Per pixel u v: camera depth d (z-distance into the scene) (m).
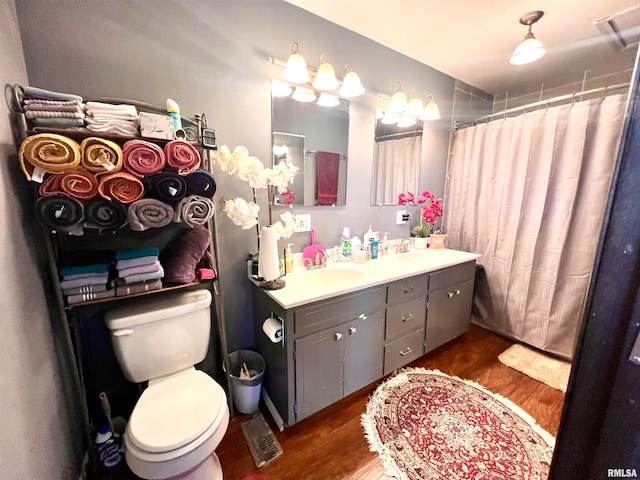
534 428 1.44
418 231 2.43
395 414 1.53
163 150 1.06
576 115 1.81
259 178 1.32
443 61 2.16
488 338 2.35
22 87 0.89
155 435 0.94
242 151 1.32
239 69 1.48
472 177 2.46
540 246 2.06
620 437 0.38
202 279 1.25
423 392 1.70
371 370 1.67
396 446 1.34
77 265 1.02
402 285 1.72
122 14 1.17
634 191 0.34
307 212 1.84
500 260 2.30
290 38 1.60
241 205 1.31
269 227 1.42
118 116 1.00
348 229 2.02
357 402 1.63
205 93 1.40
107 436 1.20
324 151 1.85
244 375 1.53
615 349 0.37
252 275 1.59
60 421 1.02
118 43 1.18
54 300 1.06
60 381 1.05
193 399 1.10
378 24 1.72
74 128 0.93
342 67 1.82
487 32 1.78
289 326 1.29
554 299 2.02
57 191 0.91
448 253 2.32
